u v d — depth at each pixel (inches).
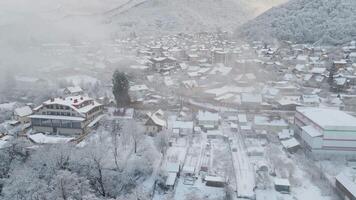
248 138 3152.1
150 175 2581.2
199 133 3282.5
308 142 2842.0
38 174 2358.5
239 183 2418.8
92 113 3435.0
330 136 2743.6
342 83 4562.0
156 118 3348.9
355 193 2098.9
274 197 2241.6
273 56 6796.3
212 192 2348.7
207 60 6796.3
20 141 2792.8
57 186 2135.8
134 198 2159.2
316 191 2320.4
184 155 2824.8
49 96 4197.8
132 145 2874.0
